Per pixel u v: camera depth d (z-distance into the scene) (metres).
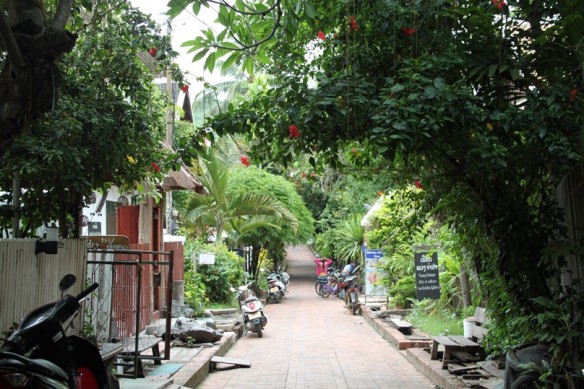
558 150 6.00
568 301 6.07
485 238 7.64
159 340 9.98
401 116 5.73
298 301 27.06
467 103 5.93
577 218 7.12
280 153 7.35
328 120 6.46
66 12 4.88
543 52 6.54
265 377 10.23
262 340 15.09
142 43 7.96
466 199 7.76
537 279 6.72
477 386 7.96
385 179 9.45
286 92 6.80
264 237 27.73
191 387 8.90
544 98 6.18
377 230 18.89
